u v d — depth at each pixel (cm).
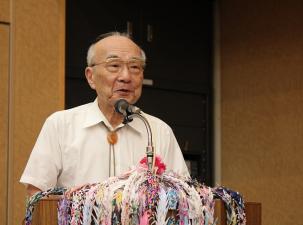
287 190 769
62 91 680
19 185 644
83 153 400
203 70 879
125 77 384
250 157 827
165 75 840
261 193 805
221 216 311
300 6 769
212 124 881
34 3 678
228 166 860
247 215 326
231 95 863
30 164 394
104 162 402
